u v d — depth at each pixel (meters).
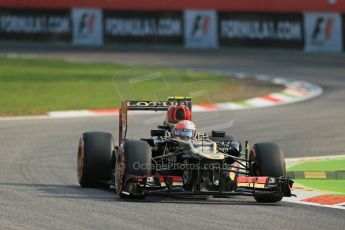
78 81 106.75
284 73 122.06
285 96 94.75
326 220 32.62
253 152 38.84
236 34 154.62
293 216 33.44
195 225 30.81
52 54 137.12
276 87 104.31
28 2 148.88
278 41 154.38
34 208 34.50
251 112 80.38
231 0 154.75
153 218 32.16
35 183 42.69
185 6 153.38
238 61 136.88
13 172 46.66
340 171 49.22
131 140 37.78
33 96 91.25
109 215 32.81
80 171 42.03
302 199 38.81
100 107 82.12
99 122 71.50
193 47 153.50
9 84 102.19
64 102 86.06
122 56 137.12
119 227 30.28
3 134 63.47
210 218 32.38
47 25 149.75
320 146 60.16
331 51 154.50
